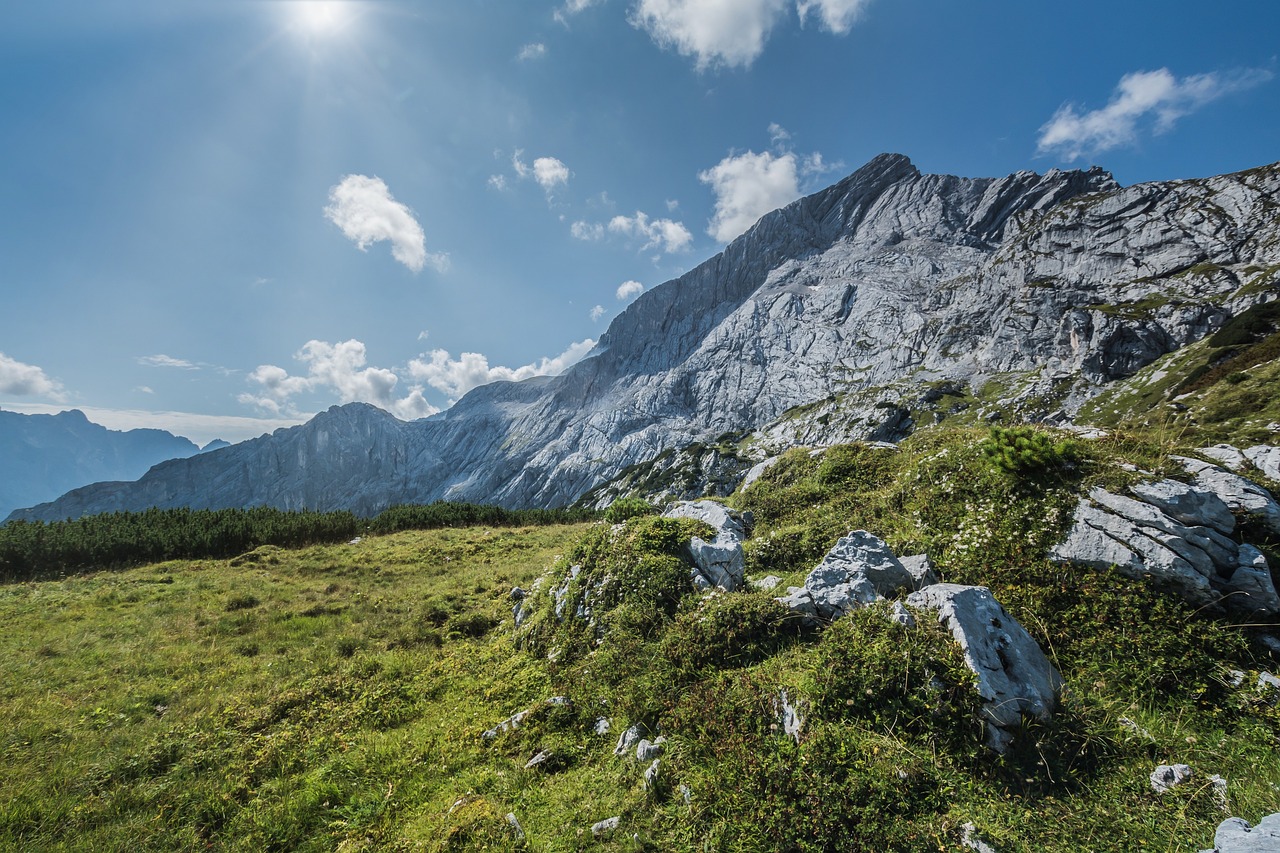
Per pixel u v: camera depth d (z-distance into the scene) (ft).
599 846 22.43
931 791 20.49
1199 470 33.91
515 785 27.96
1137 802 19.66
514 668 43.45
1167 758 21.57
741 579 39.63
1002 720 22.57
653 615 37.42
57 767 34.17
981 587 28.68
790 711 24.82
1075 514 32.96
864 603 29.84
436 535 122.31
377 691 43.24
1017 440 37.47
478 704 38.96
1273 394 108.78
